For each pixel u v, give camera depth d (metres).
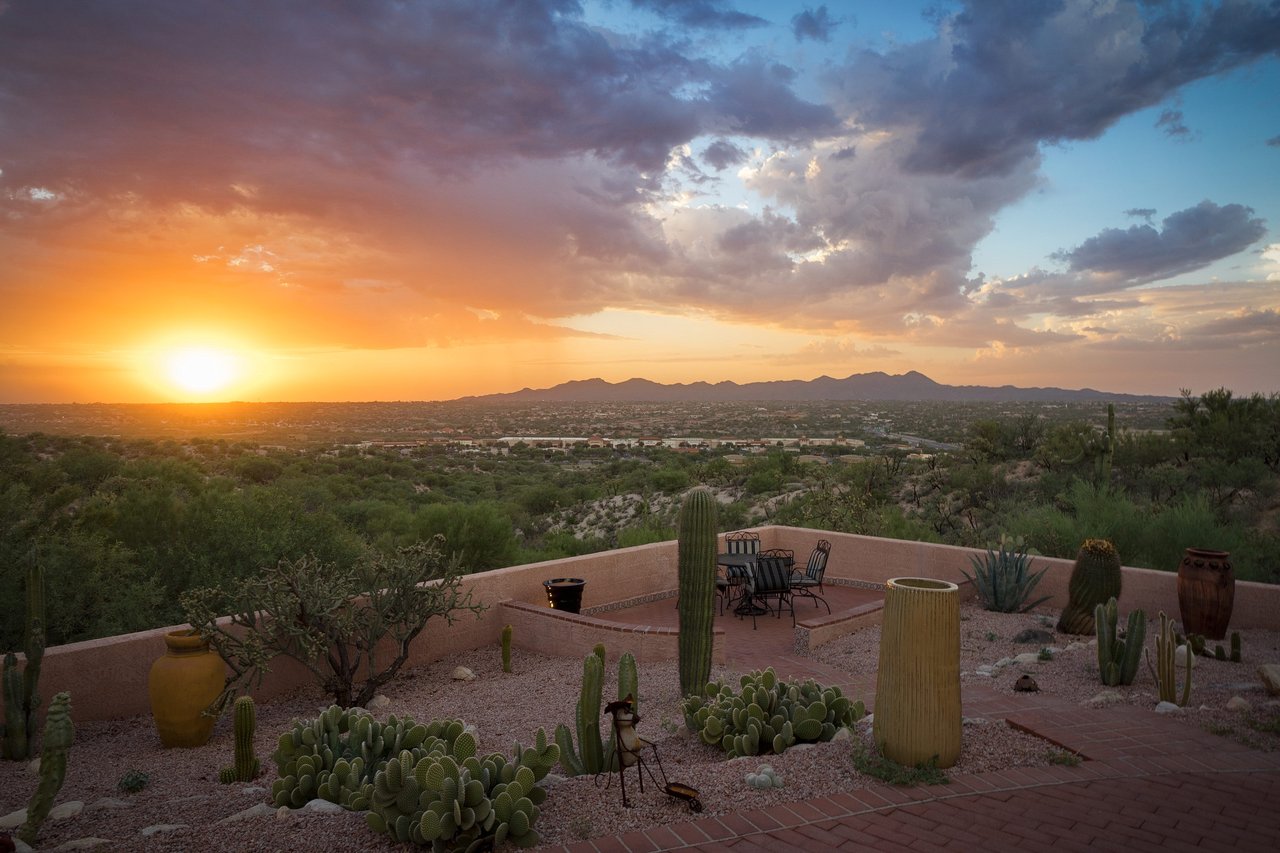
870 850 3.63
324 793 4.75
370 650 8.34
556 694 8.20
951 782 4.49
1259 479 20.44
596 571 11.70
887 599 4.89
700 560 7.31
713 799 4.33
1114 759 4.82
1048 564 10.88
